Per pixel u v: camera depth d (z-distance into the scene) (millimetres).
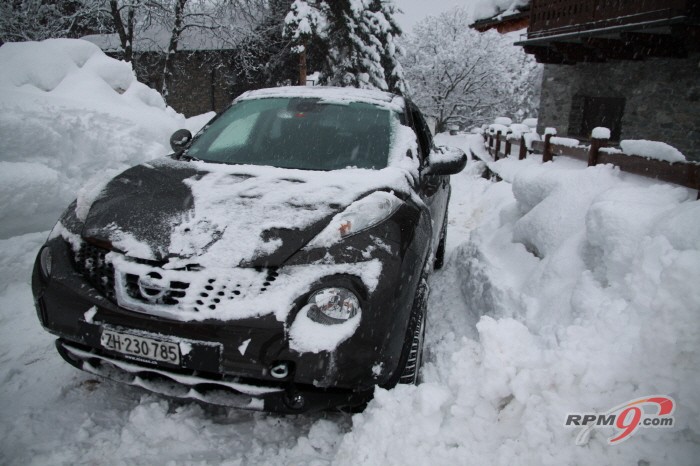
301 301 1783
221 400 1822
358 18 21078
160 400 2174
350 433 1884
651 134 9438
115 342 1825
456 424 1728
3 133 3641
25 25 15852
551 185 3816
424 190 2857
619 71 10250
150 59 23062
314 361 1740
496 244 4152
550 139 6789
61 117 4199
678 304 1507
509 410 1688
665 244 2041
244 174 2426
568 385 1589
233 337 1734
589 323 1979
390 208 2180
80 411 2129
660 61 9180
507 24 14406
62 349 2061
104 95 5332
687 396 1441
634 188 3012
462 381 1811
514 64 28344
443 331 3215
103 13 17656
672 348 1501
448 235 6344
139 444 1932
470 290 3686
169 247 1864
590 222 2756
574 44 10492
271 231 1926
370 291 1834
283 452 1936
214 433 2021
